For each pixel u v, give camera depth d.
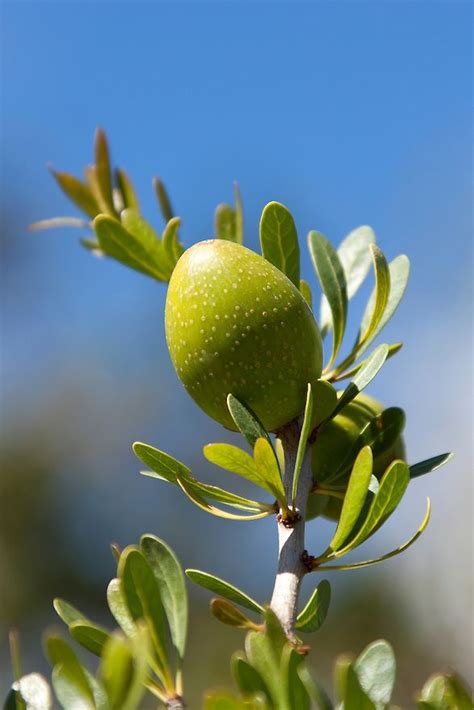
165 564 0.32
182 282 0.33
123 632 0.31
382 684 0.29
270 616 0.28
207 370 0.33
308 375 0.33
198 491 0.32
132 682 0.27
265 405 0.33
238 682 0.28
